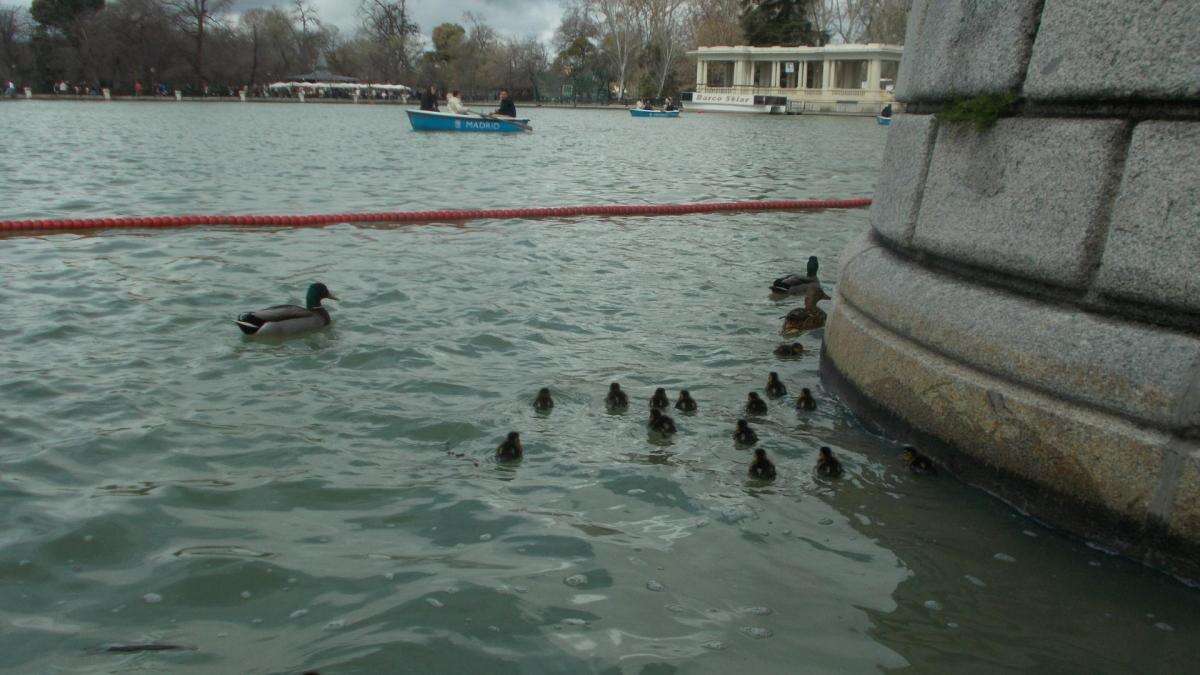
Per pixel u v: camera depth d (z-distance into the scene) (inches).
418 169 581.0
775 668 94.6
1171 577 108.3
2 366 173.8
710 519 122.6
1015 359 123.6
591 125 1357.0
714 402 162.6
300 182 486.0
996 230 129.9
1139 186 112.0
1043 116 124.6
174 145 735.7
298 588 105.0
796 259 295.0
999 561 113.7
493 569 109.4
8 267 254.1
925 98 148.8
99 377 169.8
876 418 149.5
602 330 205.9
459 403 160.2
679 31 2434.8
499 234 329.1
